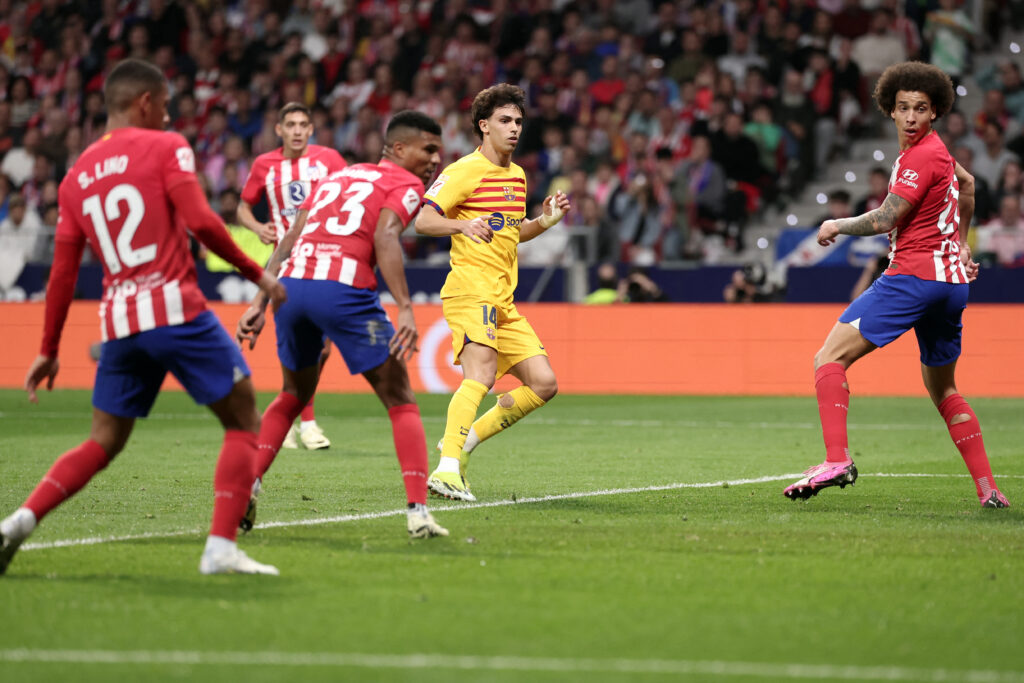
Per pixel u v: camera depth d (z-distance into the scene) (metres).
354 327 17.47
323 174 30.47
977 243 51.53
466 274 21.98
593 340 53.09
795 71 64.19
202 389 14.86
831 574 15.42
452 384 53.03
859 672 11.16
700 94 64.69
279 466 27.67
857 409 44.84
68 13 77.12
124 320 14.68
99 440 15.36
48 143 71.56
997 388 50.25
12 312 55.75
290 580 14.91
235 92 71.38
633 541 17.75
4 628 12.58
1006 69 62.66
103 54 75.50
